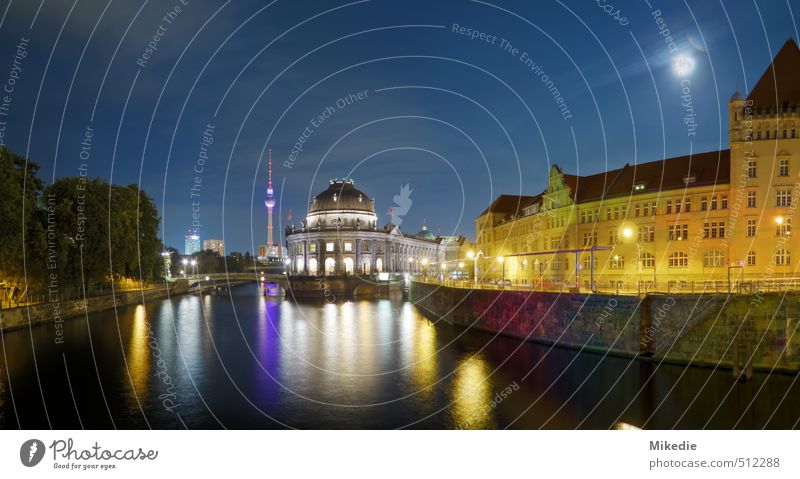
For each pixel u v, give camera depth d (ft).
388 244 627.46
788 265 206.90
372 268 604.90
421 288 366.22
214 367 167.02
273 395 136.67
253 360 178.40
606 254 265.54
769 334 148.87
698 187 230.48
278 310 352.90
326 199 627.05
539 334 193.16
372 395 136.87
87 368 162.09
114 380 149.07
